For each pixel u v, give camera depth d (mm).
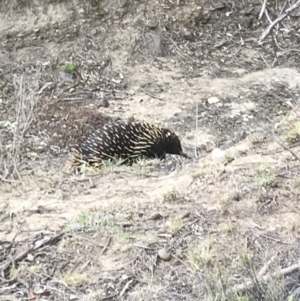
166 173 6012
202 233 4410
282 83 10328
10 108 9023
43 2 10906
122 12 11297
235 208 4684
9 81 9742
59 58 10469
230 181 5039
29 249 4254
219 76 10641
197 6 11766
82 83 10133
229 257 4129
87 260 4168
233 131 8953
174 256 4180
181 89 10211
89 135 7730
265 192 4836
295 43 11492
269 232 4406
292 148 5633
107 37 10984
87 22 11039
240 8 12008
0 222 4645
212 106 9656
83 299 3797
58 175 6262
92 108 9531
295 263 4062
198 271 3889
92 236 4375
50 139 8586
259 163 5336
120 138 7523
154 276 4016
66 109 9344
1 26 10594
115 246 4277
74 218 4625
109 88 10156
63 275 4031
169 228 4477
